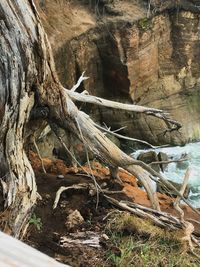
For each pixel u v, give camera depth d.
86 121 6.67
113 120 15.21
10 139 5.72
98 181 7.57
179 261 5.80
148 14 15.68
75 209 6.66
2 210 5.66
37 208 6.54
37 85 5.80
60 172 7.96
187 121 16.48
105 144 6.77
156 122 15.41
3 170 5.79
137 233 6.27
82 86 15.22
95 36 15.34
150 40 16.00
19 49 5.34
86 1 15.79
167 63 16.80
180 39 16.64
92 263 5.67
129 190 8.24
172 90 16.75
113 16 15.53
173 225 6.52
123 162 6.85
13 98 5.51
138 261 5.72
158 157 14.23
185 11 16.36
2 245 0.67
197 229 7.46
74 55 14.66
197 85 17.11
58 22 14.62
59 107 6.30
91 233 6.21
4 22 5.19
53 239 6.03
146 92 16.41
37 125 6.53
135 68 15.72
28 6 5.33
